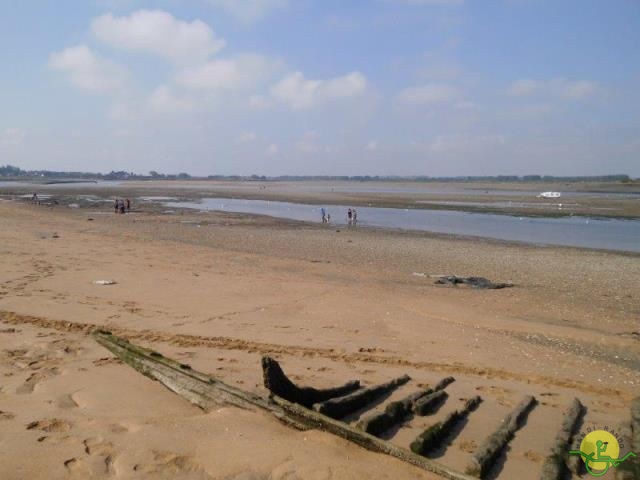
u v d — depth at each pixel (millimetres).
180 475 4246
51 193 70938
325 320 10445
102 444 4684
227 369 7301
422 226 35125
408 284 15266
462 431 5816
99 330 8172
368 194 81750
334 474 4301
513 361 8617
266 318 10312
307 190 101062
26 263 14711
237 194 79438
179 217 38281
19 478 4055
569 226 35688
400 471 4457
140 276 13750
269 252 21094
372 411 5883
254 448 4656
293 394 5840
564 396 7133
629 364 8961
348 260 19734
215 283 13383
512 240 28031
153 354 6867
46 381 6320
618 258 21875
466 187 123625
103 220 33031
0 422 5023
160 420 5238
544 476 4719
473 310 12273
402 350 8781
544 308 12914
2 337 8062
